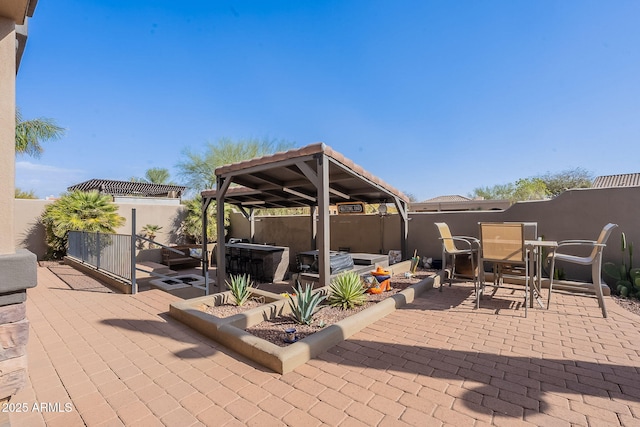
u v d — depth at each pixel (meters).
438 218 7.60
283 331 3.55
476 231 7.11
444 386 2.41
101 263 6.83
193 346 3.21
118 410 2.15
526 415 2.05
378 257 7.07
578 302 4.64
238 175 6.18
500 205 15.62
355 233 9.05
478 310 4.31
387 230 8.43
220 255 6.49
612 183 18.31
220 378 2.57
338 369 2.70
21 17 1.47
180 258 10.04
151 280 6.49
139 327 3.75
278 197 8.53
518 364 2.74
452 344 3.18
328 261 4.90
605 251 5.50
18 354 1.43
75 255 8.55
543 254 5.53
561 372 2.59
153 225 11.60
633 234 5.27
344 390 2.38
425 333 3.48
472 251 5.12
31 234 9.70
